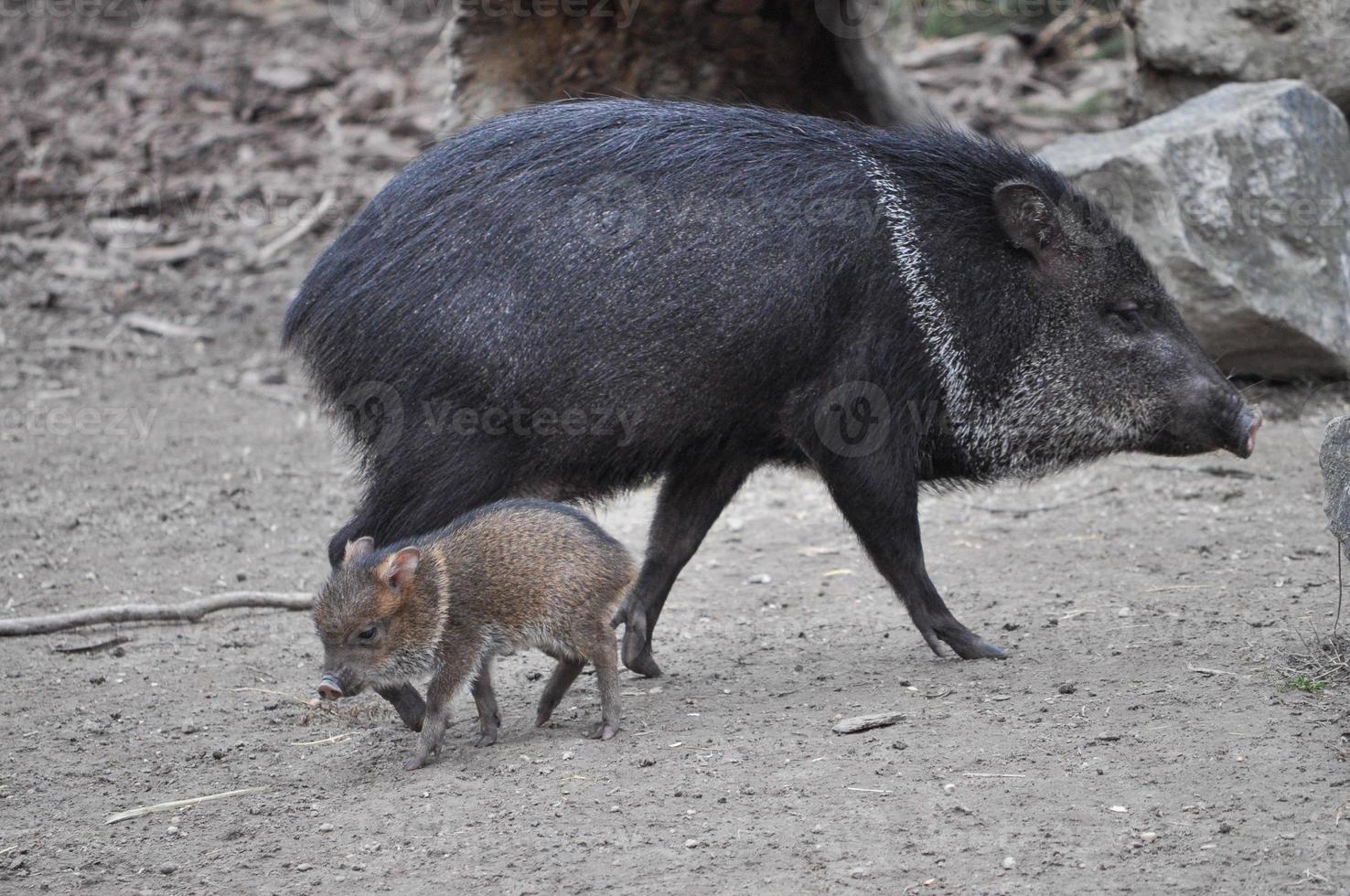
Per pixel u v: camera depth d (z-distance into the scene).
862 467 17.38
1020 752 14.79
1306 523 23.50
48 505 27.56
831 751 15.21
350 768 16.09
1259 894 11.78
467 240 16.48
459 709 17.88
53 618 20.78
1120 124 35.47
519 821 14.08
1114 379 18.36
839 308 16.94
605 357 16.30
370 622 14.94
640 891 12.52
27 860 14.02
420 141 47.94
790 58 37.00
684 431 16.81
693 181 16.78
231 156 48.06
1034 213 17.62
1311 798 13.25
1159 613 19.55
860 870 12.60
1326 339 29.58
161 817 14.94
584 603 15.87
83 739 17.30
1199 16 32.91
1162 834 12.85
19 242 43.56
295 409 33.91
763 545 25.33
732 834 13.45
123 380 35.69
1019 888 12.14
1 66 54.69
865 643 19.58
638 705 17.42
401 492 16.55
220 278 41.50
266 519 26.94
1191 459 27.66
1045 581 21.86
